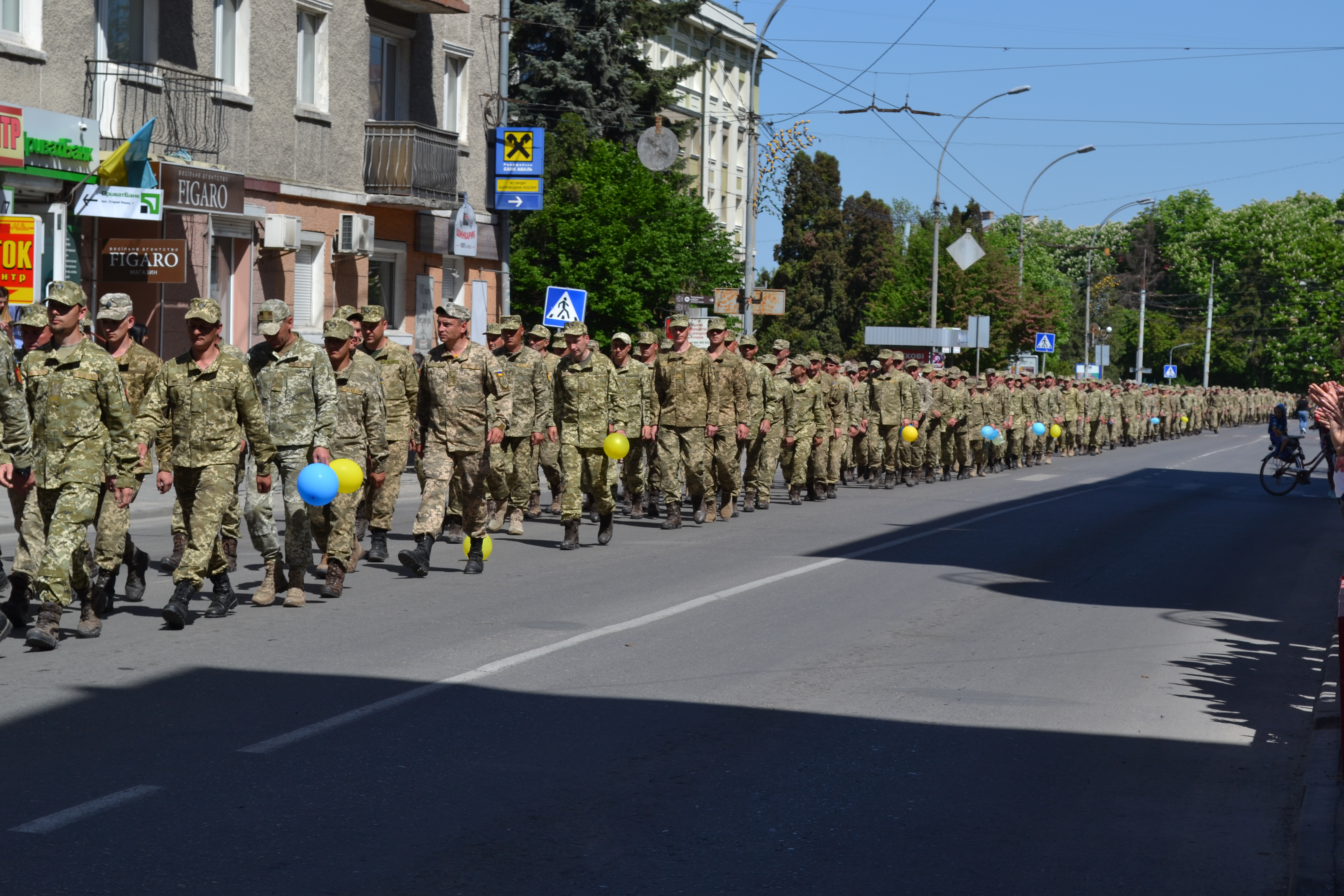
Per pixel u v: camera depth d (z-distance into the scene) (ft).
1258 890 17.21
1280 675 30.42
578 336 47.62
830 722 24.93
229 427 31.45
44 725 22.82
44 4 68.23
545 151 124.88
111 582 31.65
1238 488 93.91
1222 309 366.63
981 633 34.35
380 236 98.27
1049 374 127.75
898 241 264.72
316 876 16.63
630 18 139.33
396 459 43.98
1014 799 20.79
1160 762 23.06
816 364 74.23
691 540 52.54
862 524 61.05
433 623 32.94
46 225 68.74
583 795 20.24
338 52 92.94
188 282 78.48
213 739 22.33
